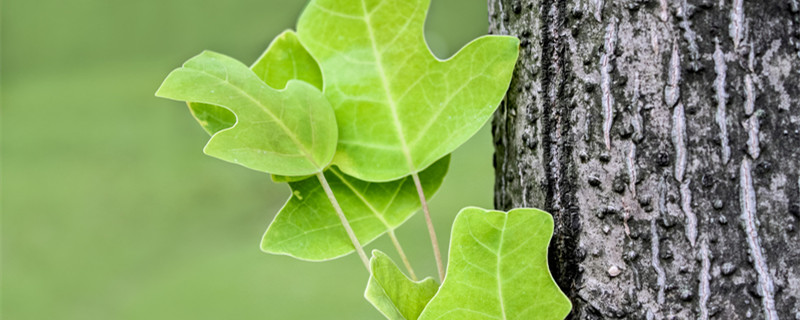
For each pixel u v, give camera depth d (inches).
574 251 31.5
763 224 30.4
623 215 31.0
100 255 126.3
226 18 208.1
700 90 30.5
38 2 236.4
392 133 32.1
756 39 30.3
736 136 30.4
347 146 32.1
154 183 156.6
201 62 31.4
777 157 30.4
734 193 30.5
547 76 31.6
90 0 232.1
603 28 31.0
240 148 31.2
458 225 30.9
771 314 30.4
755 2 30.3
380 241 107.5
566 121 31.4
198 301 107.5
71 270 124.6
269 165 31.3
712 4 30.4
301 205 32.5
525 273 31.0
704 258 30.6
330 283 105.2
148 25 226.8
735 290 30.5
